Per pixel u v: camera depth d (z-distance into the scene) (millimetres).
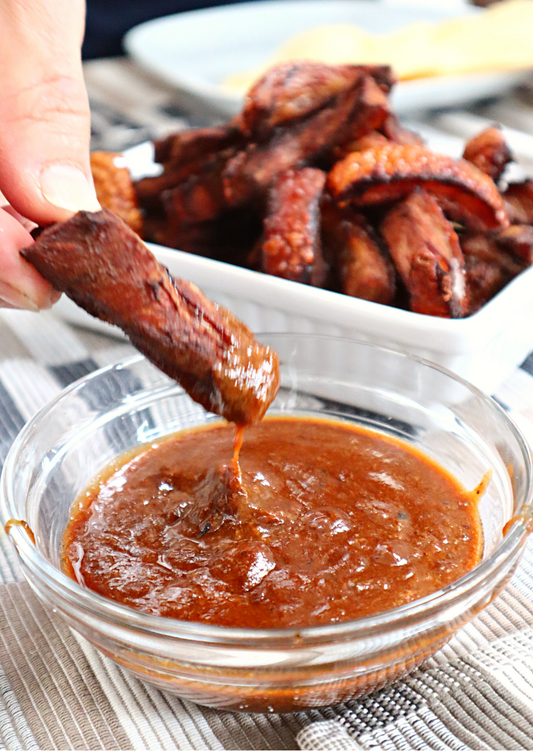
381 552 372
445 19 905
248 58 899
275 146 498
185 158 519
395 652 339
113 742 361
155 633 333
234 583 365
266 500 389
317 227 479
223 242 520
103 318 370
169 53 867
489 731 358
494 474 394
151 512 393
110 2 1106
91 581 372
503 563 348
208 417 436
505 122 777
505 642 384
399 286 474
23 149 401
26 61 407
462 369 451
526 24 843
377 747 354
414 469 407
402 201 476
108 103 841
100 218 363
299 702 352
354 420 434
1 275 383
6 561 418
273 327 477
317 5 957
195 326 366
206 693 349
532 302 469
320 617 356
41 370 511
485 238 489
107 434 423
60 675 379
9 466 379
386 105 492
